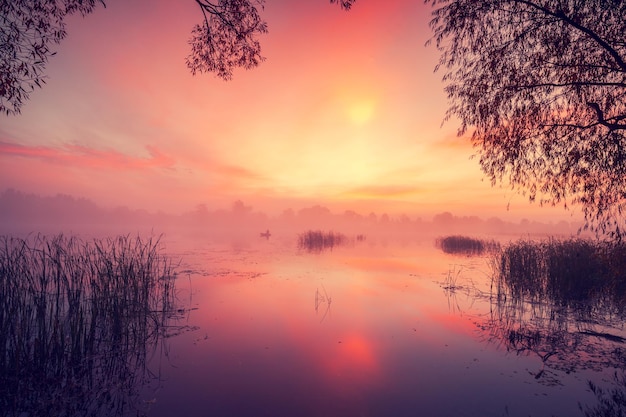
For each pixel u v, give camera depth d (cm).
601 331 787
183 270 1619
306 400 482
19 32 533
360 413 448
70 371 566
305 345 697
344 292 1208
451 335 761
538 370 582
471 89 677
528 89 623
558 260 1195
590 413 446
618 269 622
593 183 617
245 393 500
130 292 927
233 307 983
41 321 688
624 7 500
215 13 638
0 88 513
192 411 451
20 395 484
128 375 555
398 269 1794
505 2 591
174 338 727
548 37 590
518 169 662
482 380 545
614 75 579
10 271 736
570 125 598
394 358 634
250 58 712
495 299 1109
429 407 466
